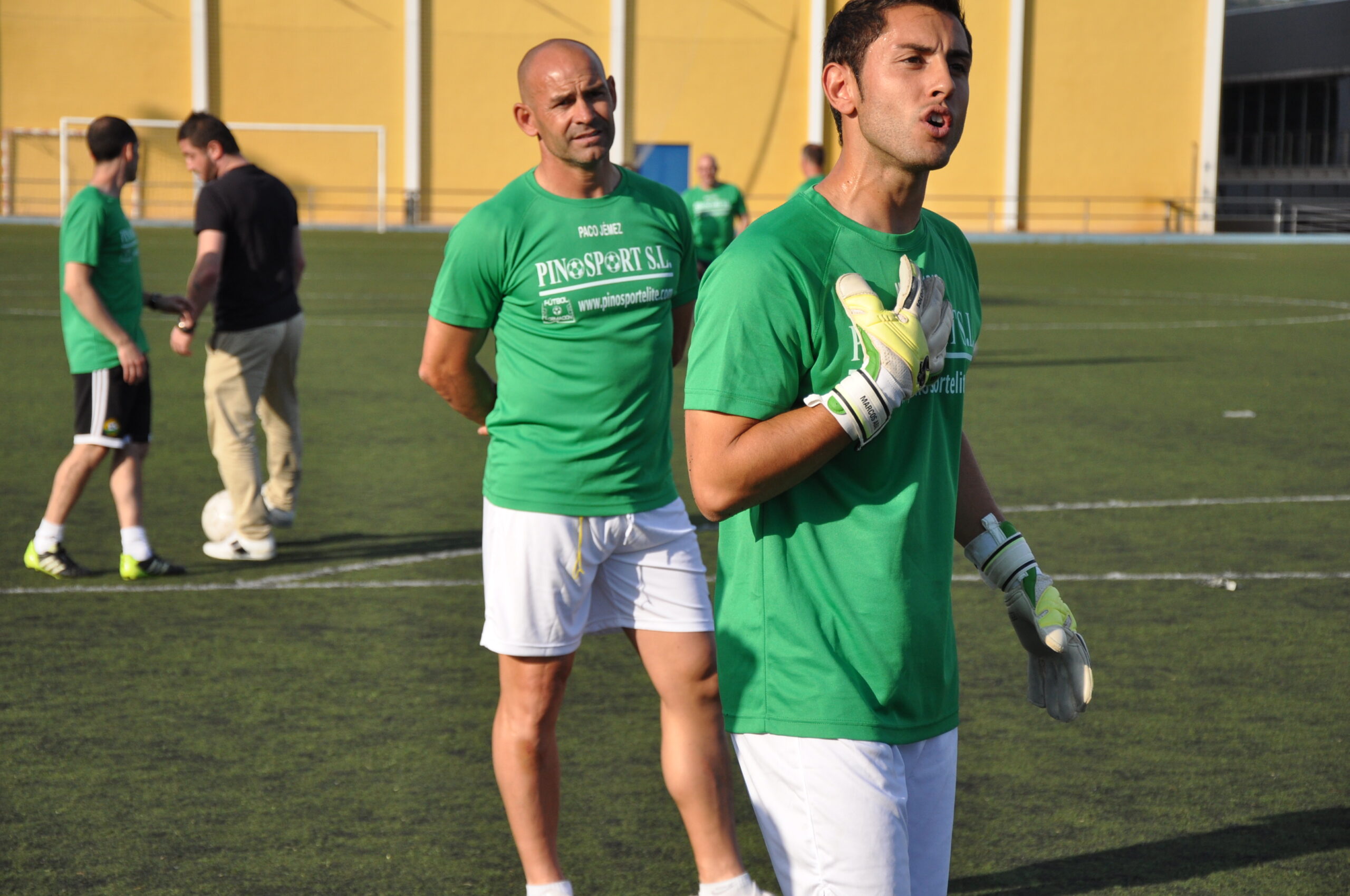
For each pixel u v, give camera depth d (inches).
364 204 2866.6
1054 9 2942.9
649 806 276.1
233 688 340.5
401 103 2847.0
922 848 166.6
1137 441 705.0
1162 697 338.0
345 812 270.7
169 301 446.6
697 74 2891.2
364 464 641.6
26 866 245.9
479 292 244.7
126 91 2778.1
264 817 267.9
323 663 361.4
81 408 434.6
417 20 2815.0
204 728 313.4
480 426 267.9
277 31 2802.7
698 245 1087.0
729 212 1077.8
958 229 176.2
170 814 268.8
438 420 764.6
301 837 259.4
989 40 2935.5
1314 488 592.4
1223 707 331.0
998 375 954.7
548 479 240.2
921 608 162.2
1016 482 603.5
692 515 541.3
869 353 149.9
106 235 422.6
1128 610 412.2
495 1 2837.1
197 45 2770.7
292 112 2829.7
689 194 1086.4
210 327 1145.4
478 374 257.9
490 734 313.3
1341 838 260.8
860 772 158.7
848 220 159.0
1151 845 257.8
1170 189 3026.6
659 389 248.8
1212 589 434.6
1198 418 777.6
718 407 153.6
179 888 238.5
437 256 2075.5
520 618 239.6
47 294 1397.6
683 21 2876.5
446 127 2864.2
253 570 454.9
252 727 314.7
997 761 298.7
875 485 159.8
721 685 167.9
